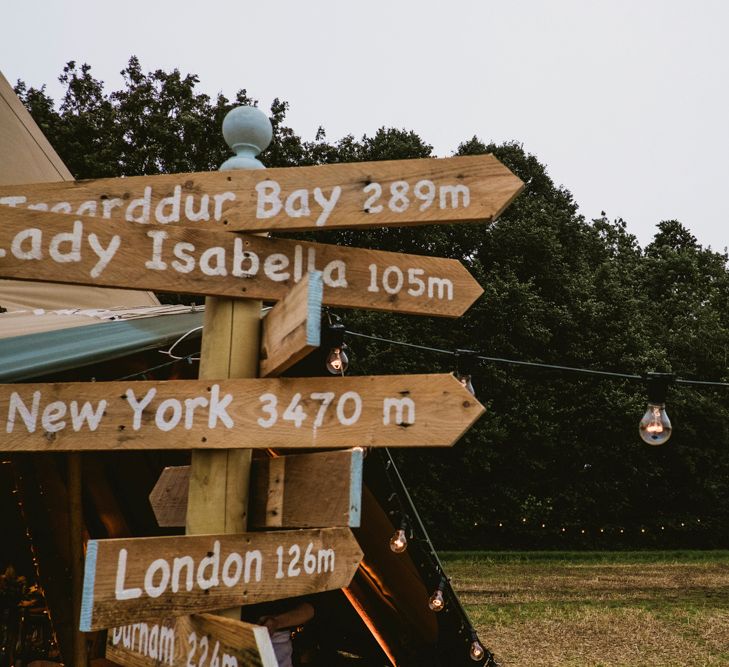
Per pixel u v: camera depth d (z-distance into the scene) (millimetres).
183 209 1989
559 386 23203
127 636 1962
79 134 19641
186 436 1789
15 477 5469
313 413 1773
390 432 1731
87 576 1557
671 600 14719
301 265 1973
